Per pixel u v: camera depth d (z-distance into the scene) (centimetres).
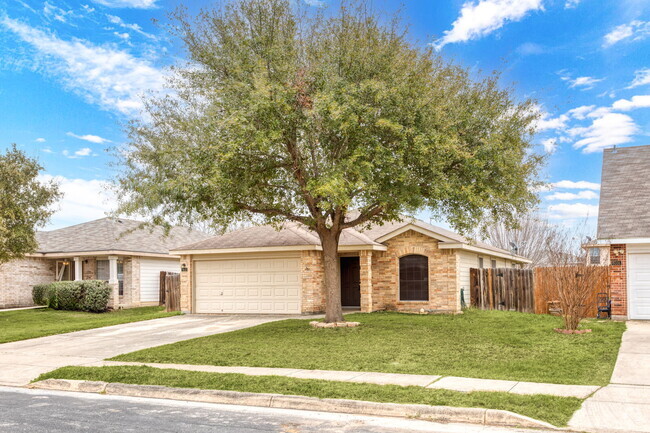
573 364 1104
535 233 4109
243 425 766
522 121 1528
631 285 1833
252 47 1524
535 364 1111
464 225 1594
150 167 1614
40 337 1764
